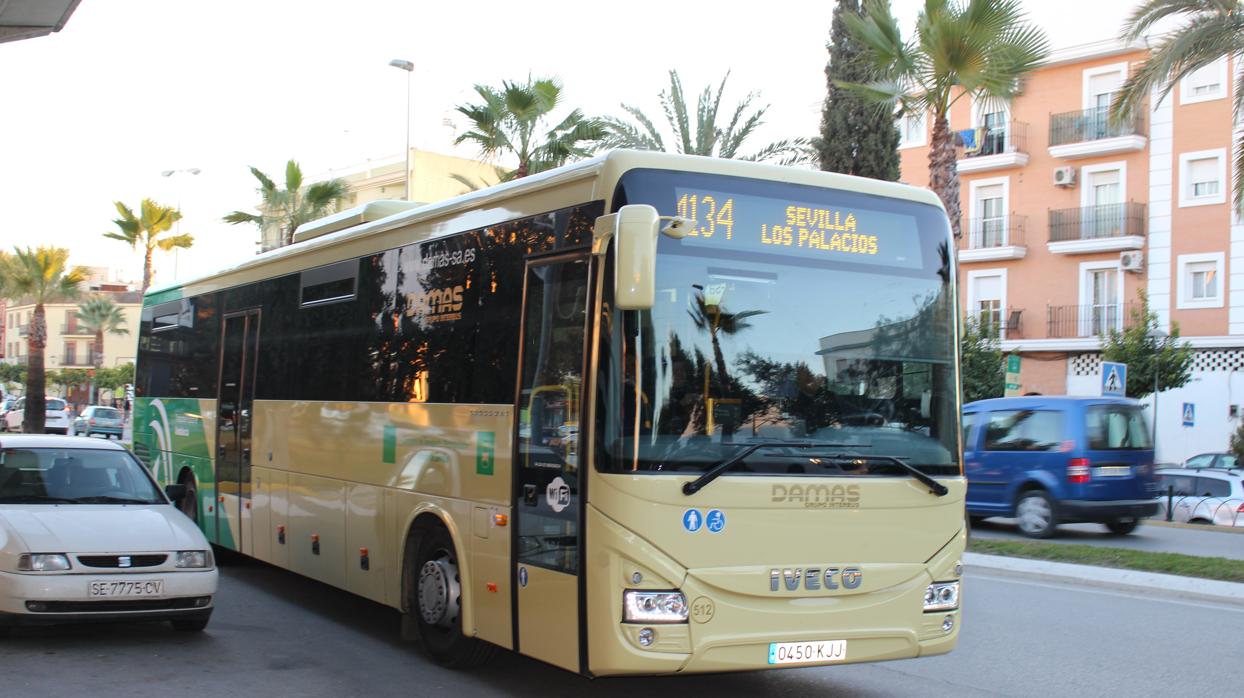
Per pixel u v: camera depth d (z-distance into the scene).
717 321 6.56
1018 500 18.58
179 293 14.59
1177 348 34.25
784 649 6.43
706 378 6.47
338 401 9.93
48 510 9.23
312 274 10.73
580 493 6.44
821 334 6.83
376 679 8.05
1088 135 40.03
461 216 8.30
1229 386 36.84
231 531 12.26
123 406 73.12
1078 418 18.03
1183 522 23.14
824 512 6.61
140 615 8.80
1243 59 20.42
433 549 8.32
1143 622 10.81
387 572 8.88
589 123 30.72
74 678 7.92
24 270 50.97
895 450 6.93
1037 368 41.09
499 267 7.69
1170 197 38.59
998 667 8.84
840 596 6.62
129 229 52.12
